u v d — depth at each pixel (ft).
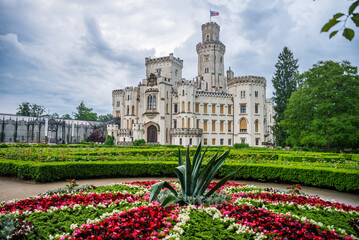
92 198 26.53
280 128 160.04
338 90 121.19
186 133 176.86
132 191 32.50
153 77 194.90
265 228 18.65
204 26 242.17
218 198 26.48
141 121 196.54
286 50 189.37
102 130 252.21
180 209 22.97
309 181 47.57
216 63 230.07
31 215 21.29
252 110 190.60
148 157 65.41
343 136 111.14
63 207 23.07
